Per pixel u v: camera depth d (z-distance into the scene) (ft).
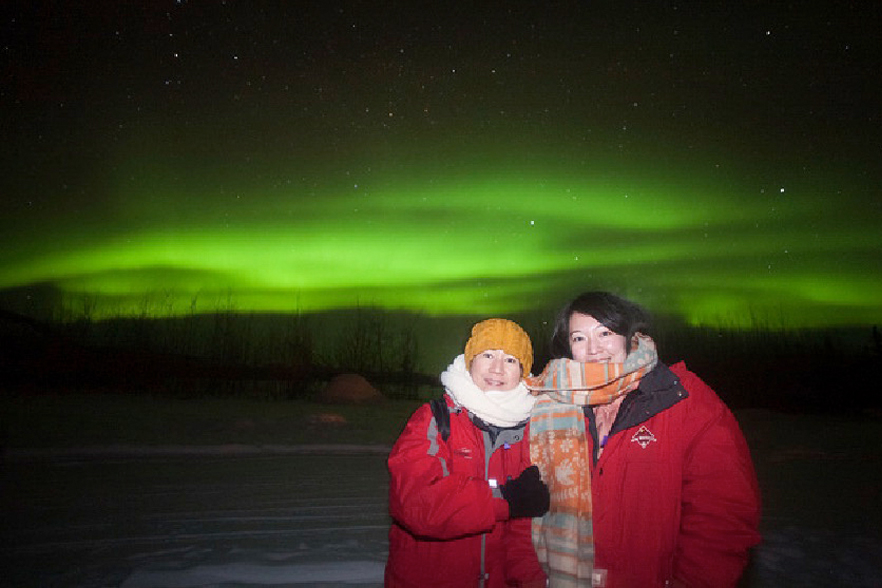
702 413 7.31
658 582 7.13
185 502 20.75
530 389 7.91
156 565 14.84
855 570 15.53
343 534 17.56
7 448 28.25
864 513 21.39
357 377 54.19
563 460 7.54
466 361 8.04
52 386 51.29
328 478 24.80
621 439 7.44
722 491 6.97
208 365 57.82
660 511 7.18
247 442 32.12
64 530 17.51
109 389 52.31
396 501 7.37
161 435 32.81
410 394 58.59
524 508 7.13
